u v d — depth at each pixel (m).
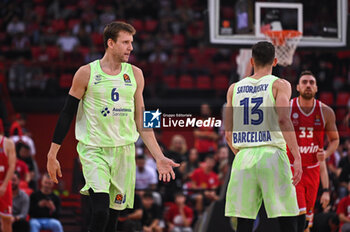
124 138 11.98
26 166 26.73
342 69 46.84
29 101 42.00
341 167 26.84
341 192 24.97
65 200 30.72
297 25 21.31
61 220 29.58
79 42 48.94
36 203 22.94
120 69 12.14
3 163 21.25
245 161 11.95
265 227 16.66
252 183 11.85
